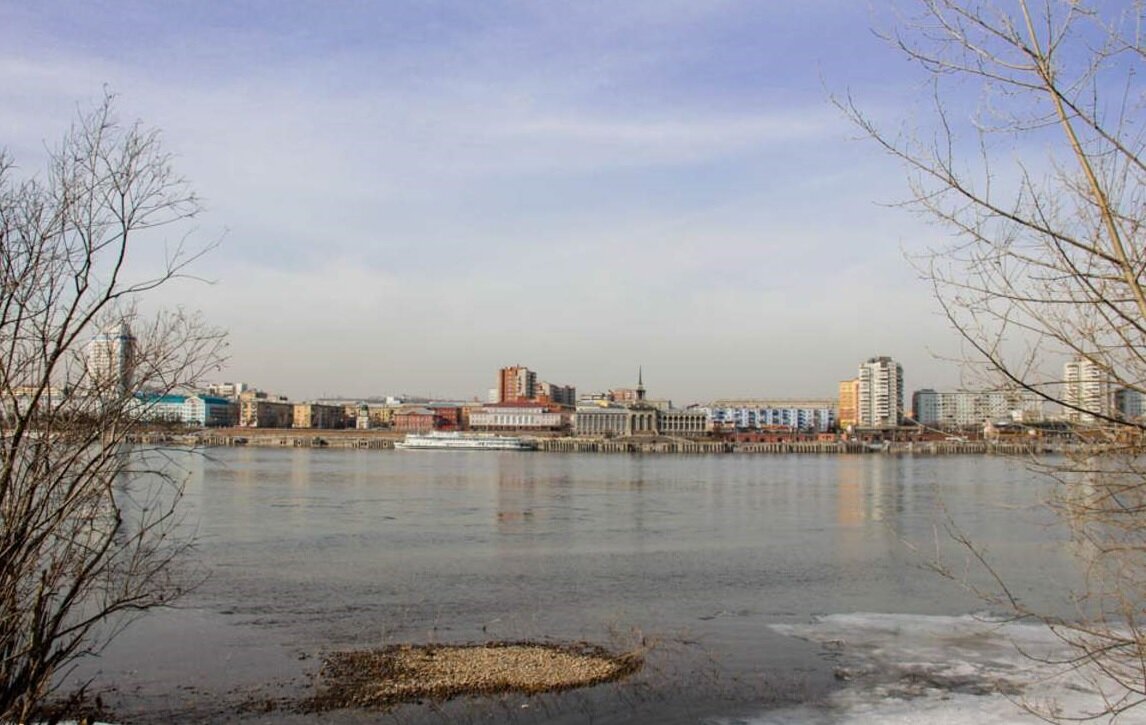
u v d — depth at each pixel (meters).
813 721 23.73
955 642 31.81
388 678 26.75
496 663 28.47
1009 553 53.66
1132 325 10.25
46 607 14.94
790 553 55.09
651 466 194.88
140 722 22.67
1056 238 10.48
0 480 13.53
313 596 39.59
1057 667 28.20
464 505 89.69
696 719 23.78
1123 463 11.12
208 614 34.91
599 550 56.31
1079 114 10.02
